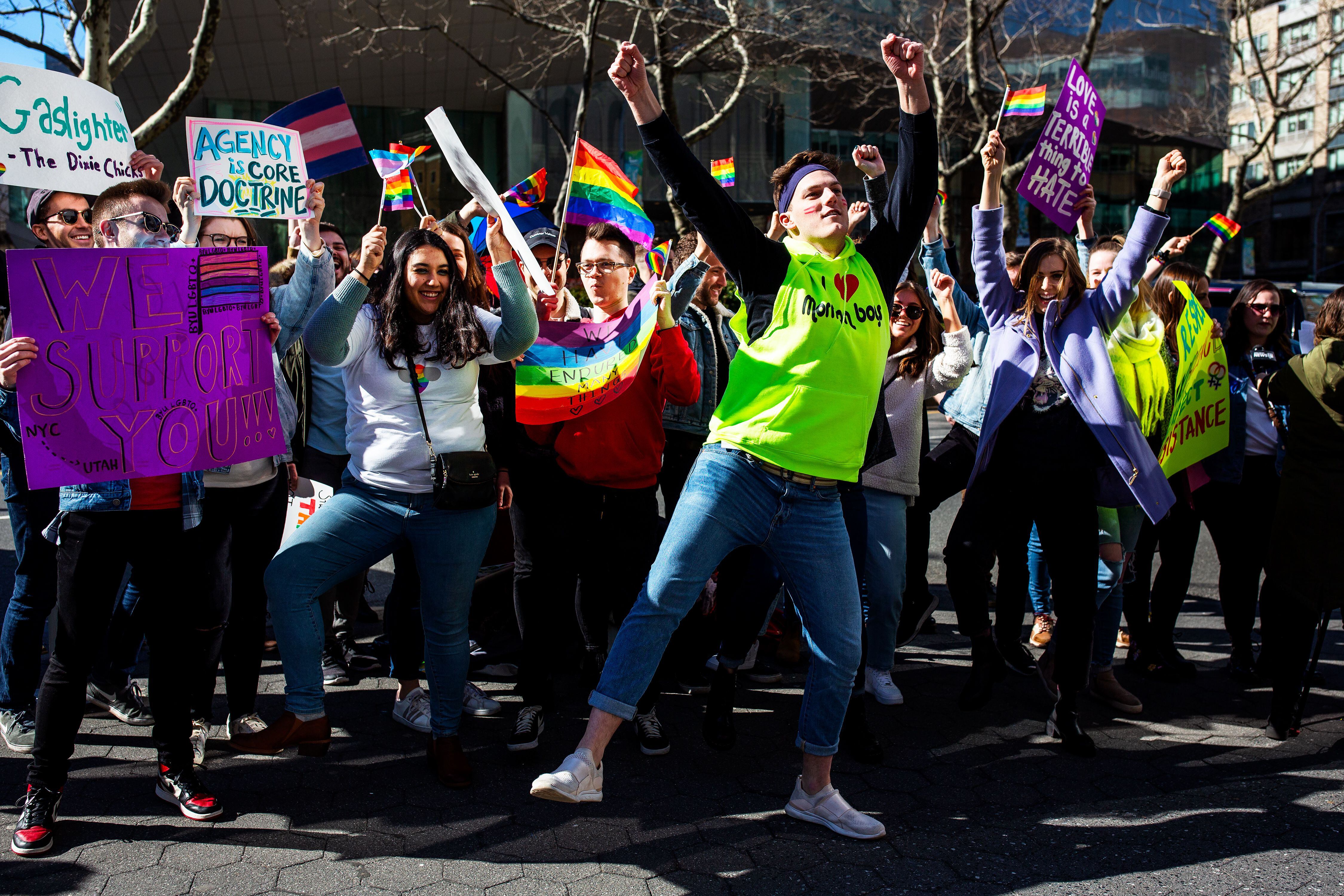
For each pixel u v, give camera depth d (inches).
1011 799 129.7
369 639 192.1
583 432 141.8
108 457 110.7
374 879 106.6
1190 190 1519.4
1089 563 143.6
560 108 963.3
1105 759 143.6
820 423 111.6
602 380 141.6
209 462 117.6
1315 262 1929.1
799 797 122.3
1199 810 126.4
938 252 176.7
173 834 115.3
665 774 135.9
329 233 170.9
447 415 128.4
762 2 586.6
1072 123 155.7
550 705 145.8
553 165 975.0
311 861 110.0
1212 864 112.4
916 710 162.1
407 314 126.9
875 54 739.4
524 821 120.8
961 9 762.2
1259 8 924.0
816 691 118.5
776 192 124.2
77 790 125.1
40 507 134.7
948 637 205.6
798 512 113.3
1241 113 1555.1
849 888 107.0
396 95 941.2
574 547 142.9
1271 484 178.9
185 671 119.3
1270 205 1583.4
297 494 156.9
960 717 159.3
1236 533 180.2
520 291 130.6
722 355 176.2
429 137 1034.1
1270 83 875.4
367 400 127.4
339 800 125.3
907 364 155.0
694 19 528.4
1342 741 151.4
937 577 256.2
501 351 132.7
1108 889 107.0
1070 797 130.4
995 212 152.3
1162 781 135.8
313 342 121.4
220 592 132.0
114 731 144.9
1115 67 1117.1
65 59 363.9
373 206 1041.5
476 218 177.3
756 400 112.6
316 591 123.6
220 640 134.7
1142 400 161.2
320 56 823.7
